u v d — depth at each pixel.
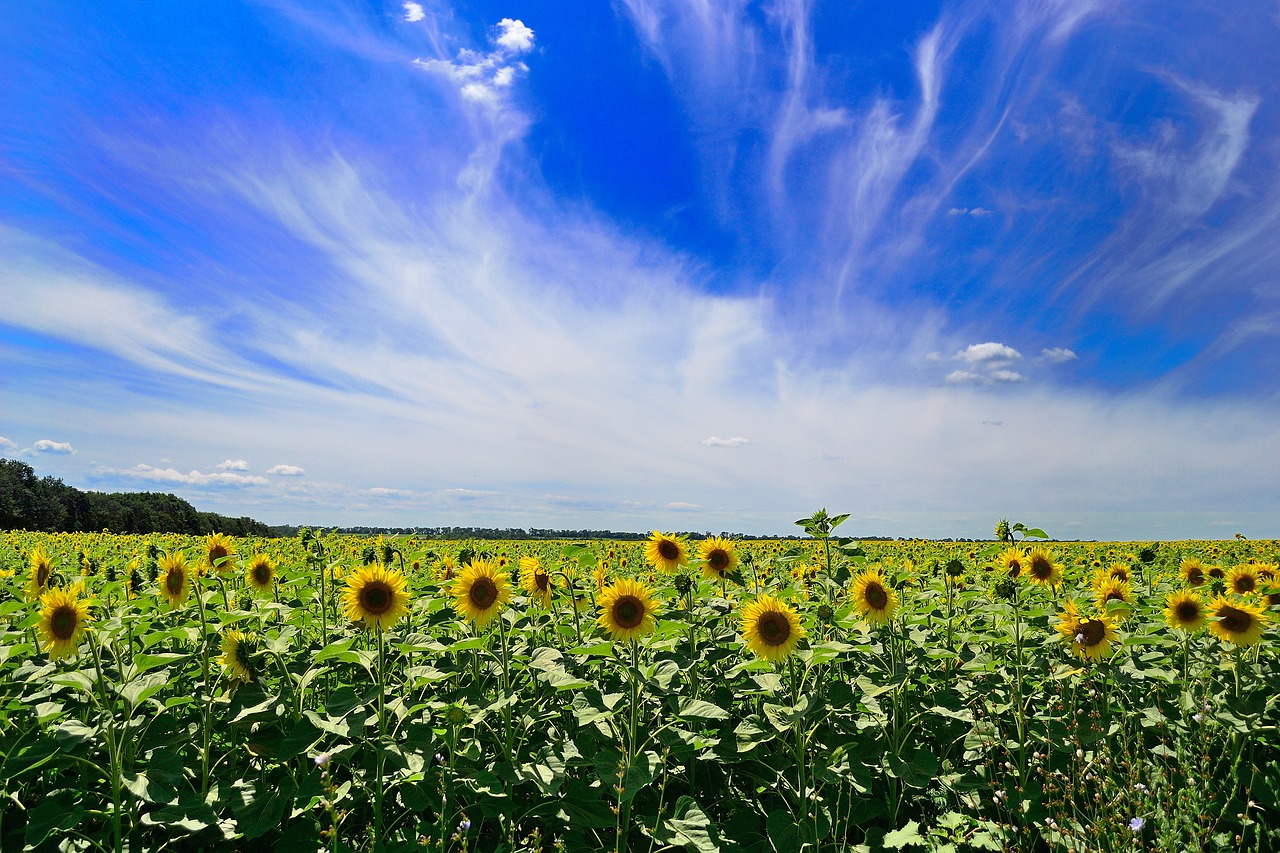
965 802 5.55
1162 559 15.53
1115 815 5.01
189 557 9.18
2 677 5.70
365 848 4.78
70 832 4.71
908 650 7.18
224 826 4.75
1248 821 5.09
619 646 6.45
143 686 4.83
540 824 5.34
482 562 6.30
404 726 5.30
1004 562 8.64
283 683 5.95
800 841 5.00
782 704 5.88
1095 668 6.89
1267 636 7.01
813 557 10.59
